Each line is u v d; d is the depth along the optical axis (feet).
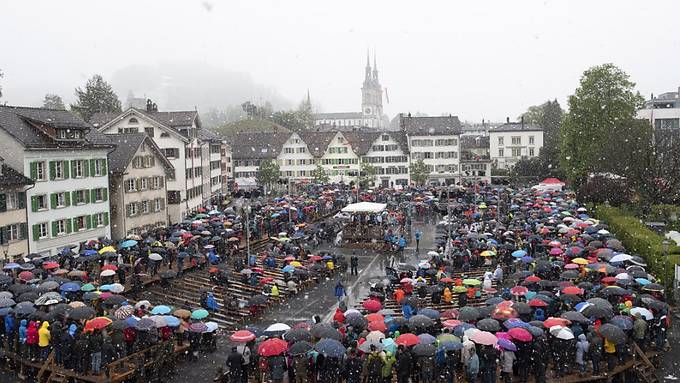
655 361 103.71
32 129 199.93
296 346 89.51
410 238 235.20
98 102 450.30
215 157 378.12
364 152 466.29
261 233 222.07
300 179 453.99
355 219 241.55
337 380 90.02
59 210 204.13
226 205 310.65
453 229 208.85
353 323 101.91
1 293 112.68
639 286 123.13
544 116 595.88
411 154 464.24
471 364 86.94
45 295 112.78
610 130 283.59
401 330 99.50
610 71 299.79
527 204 254.06
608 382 93.66
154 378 100.73
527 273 134.21
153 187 262.26
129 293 148.46
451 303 135.33
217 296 149.07
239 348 117.19
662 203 244.01
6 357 106.42
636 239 173.17
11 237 184.14
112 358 96.32
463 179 459.73
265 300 131.54
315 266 170.09
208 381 101.45
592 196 253.65
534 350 89.10
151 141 258.98
